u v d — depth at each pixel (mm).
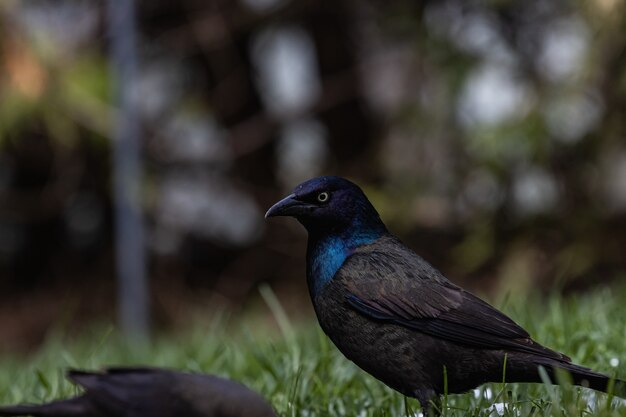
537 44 14898
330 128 17469
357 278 6152
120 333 14633
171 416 4867
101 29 15875
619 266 15062
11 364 10672
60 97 14258
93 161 16625
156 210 16578
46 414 4914
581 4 13375
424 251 16047
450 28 15344
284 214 6355
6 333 16781
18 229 17750
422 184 15562
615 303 9039
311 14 16859
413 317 5996
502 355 5883
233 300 17125
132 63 14523
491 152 14539
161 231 16938
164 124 16672
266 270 17406
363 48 17109
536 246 15086
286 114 17266
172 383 4922
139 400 4879
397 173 16000
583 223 14867
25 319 17094
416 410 6559
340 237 6352
